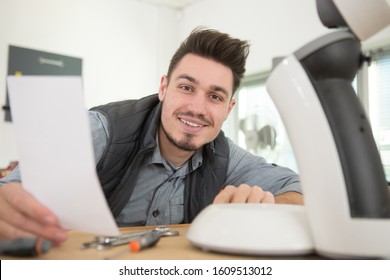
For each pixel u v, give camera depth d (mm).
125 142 945
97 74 3094
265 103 2854
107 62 3158
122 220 1013
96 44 3096
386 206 378
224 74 882
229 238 400
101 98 3109
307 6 2535
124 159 950
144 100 1053
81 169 364
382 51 2232
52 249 450
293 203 706
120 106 1048
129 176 958
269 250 384
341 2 389
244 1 3014
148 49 3441
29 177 400
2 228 430
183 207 1016
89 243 469
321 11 432
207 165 1028
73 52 2953
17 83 365
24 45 2701
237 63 913
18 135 383
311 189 384
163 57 3477
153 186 1022
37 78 355
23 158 392
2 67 2594
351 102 393
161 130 1001
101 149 922
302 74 392
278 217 407
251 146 2541
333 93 390
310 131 382
